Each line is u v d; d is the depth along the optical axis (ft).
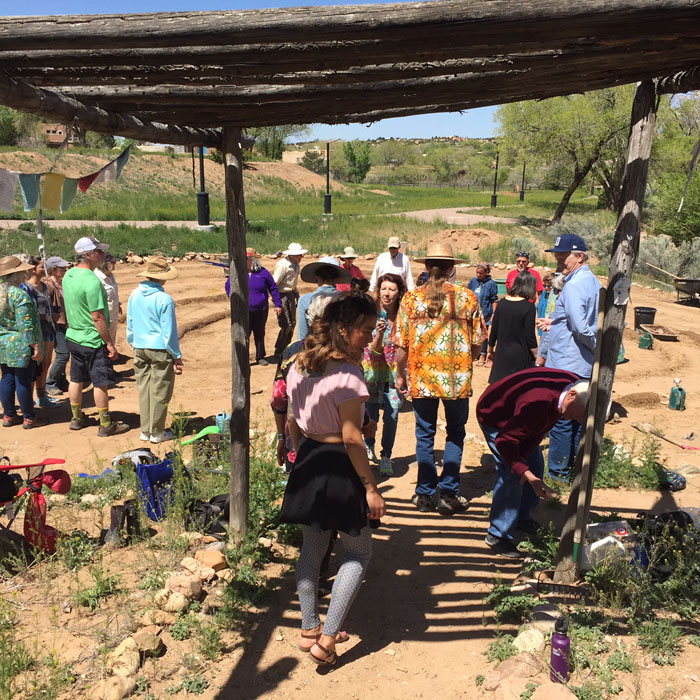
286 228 89.97
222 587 12.69
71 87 10.02
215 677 10.33
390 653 11.12
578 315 16.53
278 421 13.23
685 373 32.58
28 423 22.72
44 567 13.21
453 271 29.53
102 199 118.42
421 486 16.81
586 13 6.98
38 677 9.96
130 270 58.39
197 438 19.12
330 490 10.11
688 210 77.61
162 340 20.67
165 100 10.31
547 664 10.41
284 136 244.01
